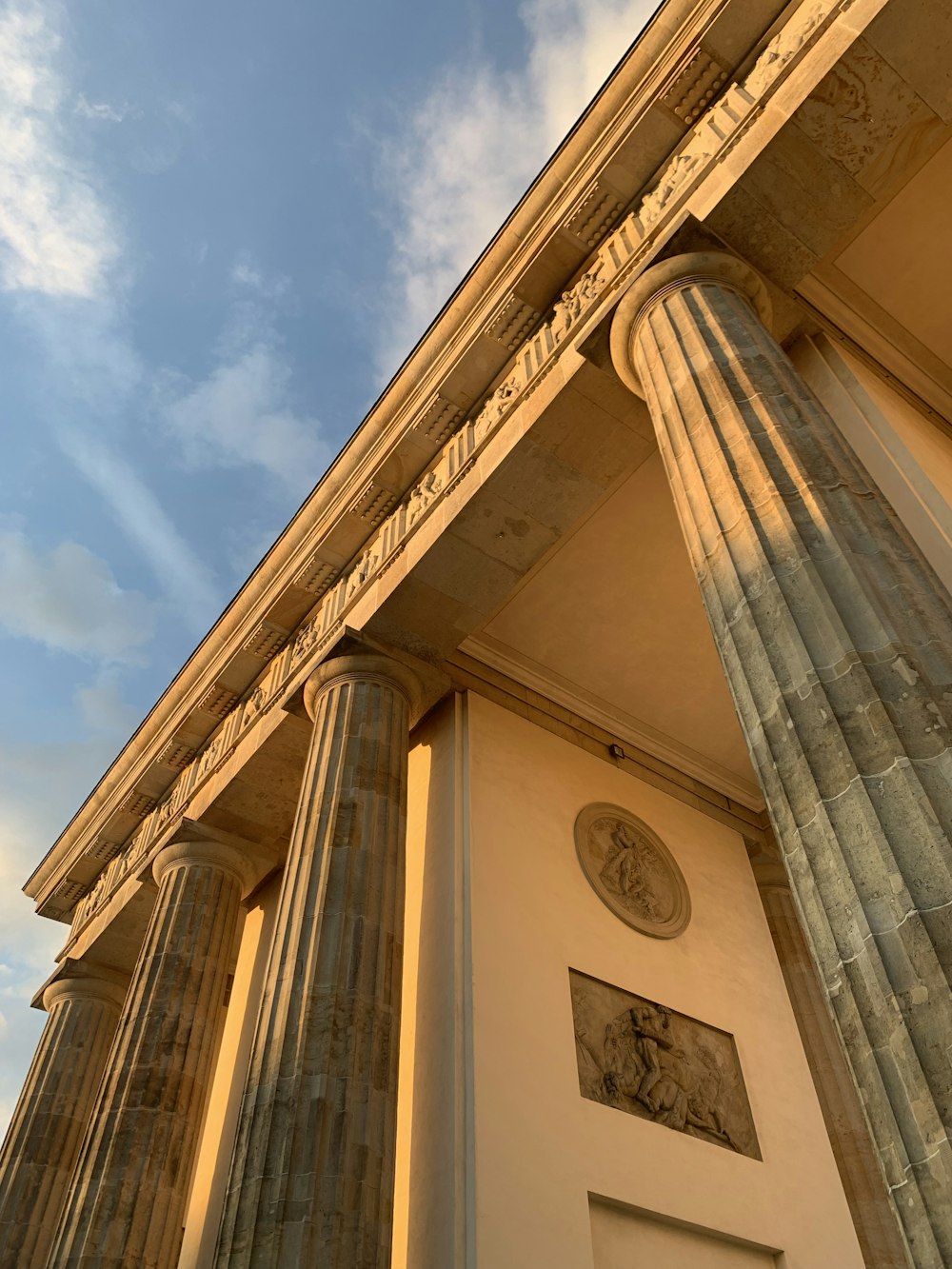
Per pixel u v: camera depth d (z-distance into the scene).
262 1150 12.06
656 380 12.05
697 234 12.86
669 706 21.78
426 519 17.81
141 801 25.80
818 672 7.66
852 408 12.25
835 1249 15.93
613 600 19.67
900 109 12.28
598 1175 14.14
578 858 18.45
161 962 19.31
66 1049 24.23
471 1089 13.66
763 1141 16.59
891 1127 5.62
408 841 17.92
